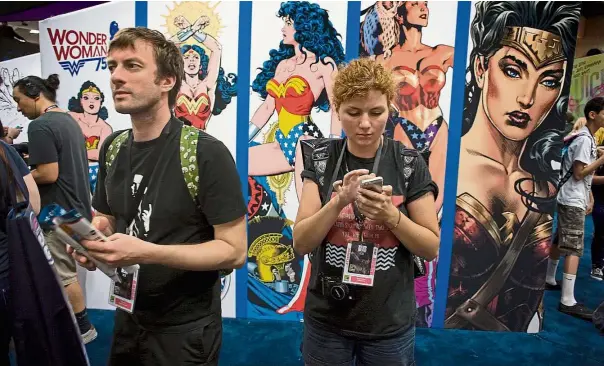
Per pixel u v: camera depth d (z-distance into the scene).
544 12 2.43
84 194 2.49
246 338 2.62
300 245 1.32
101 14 2.62
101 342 2.52
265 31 2.57
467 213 2.65
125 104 1.09
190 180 1.14
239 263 1.19
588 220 6.13
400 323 1.31
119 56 1.09
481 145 2.59
